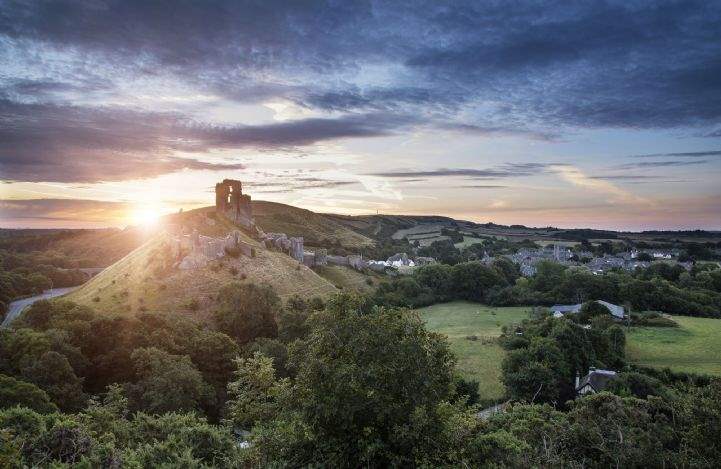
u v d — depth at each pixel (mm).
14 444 17734
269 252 116938
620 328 79188
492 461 21969
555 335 71438
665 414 31891
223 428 28453
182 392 45875
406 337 19453
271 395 22828
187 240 100812
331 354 19344
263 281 97438
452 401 38656
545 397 61125
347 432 18984
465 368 73500
